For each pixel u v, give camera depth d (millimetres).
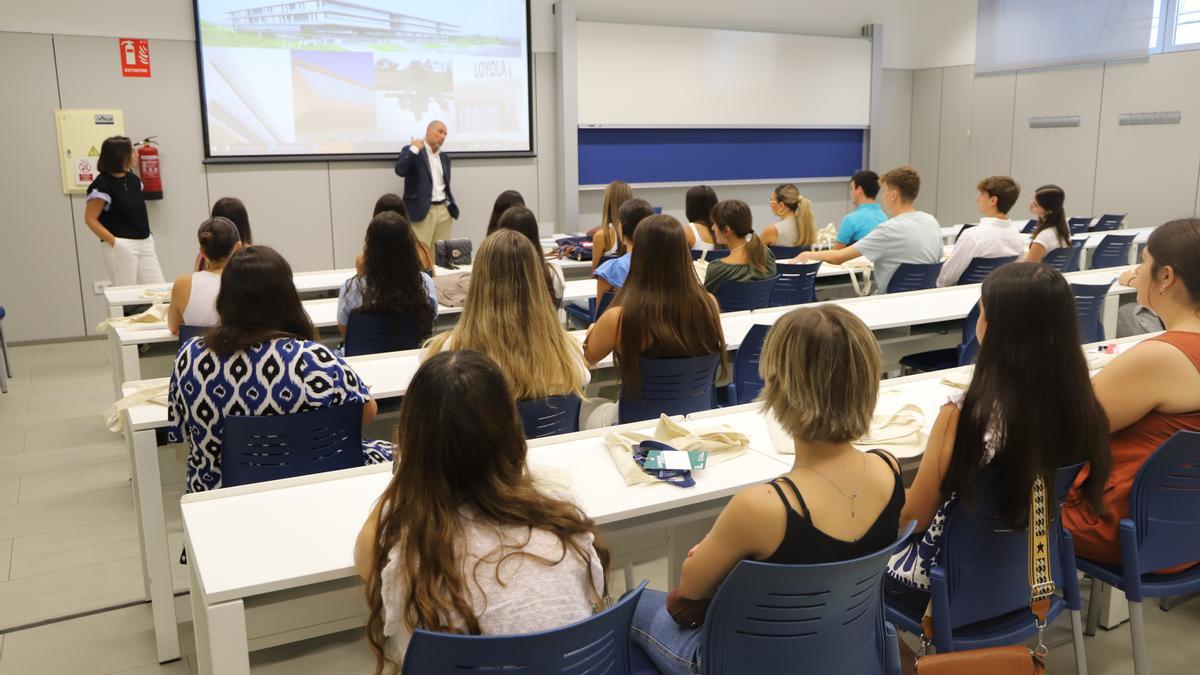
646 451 2037
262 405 2154
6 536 3527
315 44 7504
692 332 2725
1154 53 8750
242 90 7312
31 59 6641
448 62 8047
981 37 10234
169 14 7016
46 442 4656
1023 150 10008
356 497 1878
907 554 1891
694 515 1953
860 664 1523
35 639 2766
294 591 1666
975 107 10430
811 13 9969
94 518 3699
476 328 2285
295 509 1817
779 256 5516
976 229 4875
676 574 2424
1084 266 6488
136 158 6980
